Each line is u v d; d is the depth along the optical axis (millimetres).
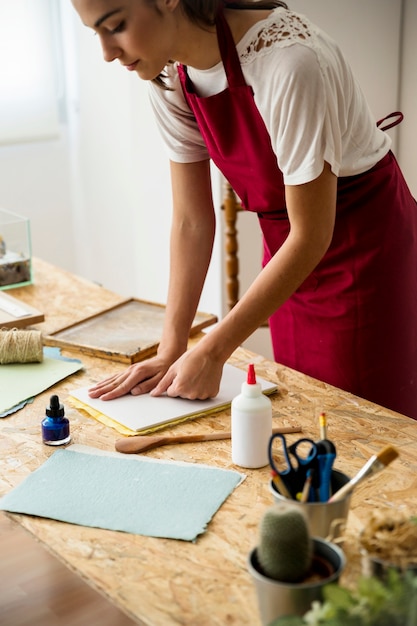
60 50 4133
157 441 1578
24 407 1766
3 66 3883
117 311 2271
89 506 1385
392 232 1945
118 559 1246
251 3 1664
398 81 2932
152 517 1347
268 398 1625
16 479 1483
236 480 1446
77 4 1491
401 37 2883
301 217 1648
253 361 1955
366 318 1990
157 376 1820
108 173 4070
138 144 3576
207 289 3428
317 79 1561
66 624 1896
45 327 2191
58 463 1519
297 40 1578
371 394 2062
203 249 1967
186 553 1256
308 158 1590
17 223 2461
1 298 2320
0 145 4012
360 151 1850
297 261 1660
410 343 2055
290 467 1252
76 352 2043
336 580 1031
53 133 4121
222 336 1701
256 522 1331
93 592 2002
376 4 2838
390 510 1198
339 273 1981
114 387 1796
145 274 3838
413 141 2971
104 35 1529
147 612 1126
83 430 1654
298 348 2150
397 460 1478
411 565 1048
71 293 2451
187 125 1905
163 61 1592
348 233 1934
